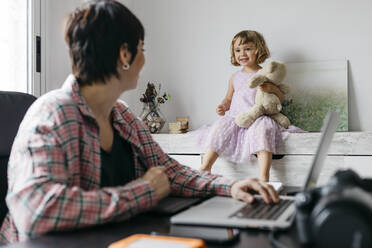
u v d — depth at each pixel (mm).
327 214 385
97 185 833
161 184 775
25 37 2162
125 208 681
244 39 2613
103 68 847
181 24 3043
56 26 2367
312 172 613
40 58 2240
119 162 984
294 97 2738
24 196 653
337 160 2291
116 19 829
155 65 3115
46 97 805
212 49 2955
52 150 712
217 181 936
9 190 754
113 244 493
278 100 2438
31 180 668
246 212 695
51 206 636
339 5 2664
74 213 636
